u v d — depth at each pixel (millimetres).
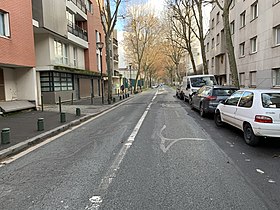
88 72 28688
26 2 16234
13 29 14742
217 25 33688
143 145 7328
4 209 3740
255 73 21734
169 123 11211
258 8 20375
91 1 32844
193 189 4336
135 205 3803
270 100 6988
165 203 3854
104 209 3697
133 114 14719
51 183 4676
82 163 5801
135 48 44812
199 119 12414
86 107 18594
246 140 7430
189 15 31328
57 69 21281
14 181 4809
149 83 95125
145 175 4996
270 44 18344
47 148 7281
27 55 16297
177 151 6676
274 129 6656
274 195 4105
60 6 21797
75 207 3766
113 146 7285
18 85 17406
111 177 4914
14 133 8883
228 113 8961
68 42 25547
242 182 4633
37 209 3723
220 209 3668
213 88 12570
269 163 5699
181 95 26719
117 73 52125
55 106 19484
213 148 6984
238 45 25766
